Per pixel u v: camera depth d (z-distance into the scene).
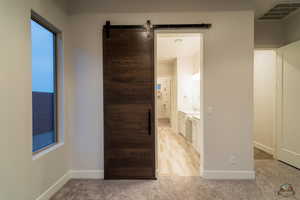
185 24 2.75
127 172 2.76
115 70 2.75
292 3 2.87
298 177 2.76
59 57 2.60
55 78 2.60
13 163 1.67
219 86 2.74
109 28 2.73
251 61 2.72
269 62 3.97
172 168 3.16
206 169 2.76
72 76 2.79
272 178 2.74
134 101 2.76
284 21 3.50
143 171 2.75
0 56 1.54
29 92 1.88
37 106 2.21
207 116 2.76
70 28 2.79
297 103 3.09
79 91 2.80
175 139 5.30
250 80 2.72
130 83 2.76
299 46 3.04
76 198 2.22
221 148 2.75
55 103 2.60
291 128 3.21
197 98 5.44
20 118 1.76
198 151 3.95
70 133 2.79
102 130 2.80
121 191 2.38
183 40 4.21
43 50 2.33
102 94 2.81
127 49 2.75
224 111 2.74
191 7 2.76
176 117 6.03
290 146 3.23
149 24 2.72
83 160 2.80
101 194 2.31
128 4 2.78
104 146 2.76
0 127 1.54
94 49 2.78
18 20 1.74
